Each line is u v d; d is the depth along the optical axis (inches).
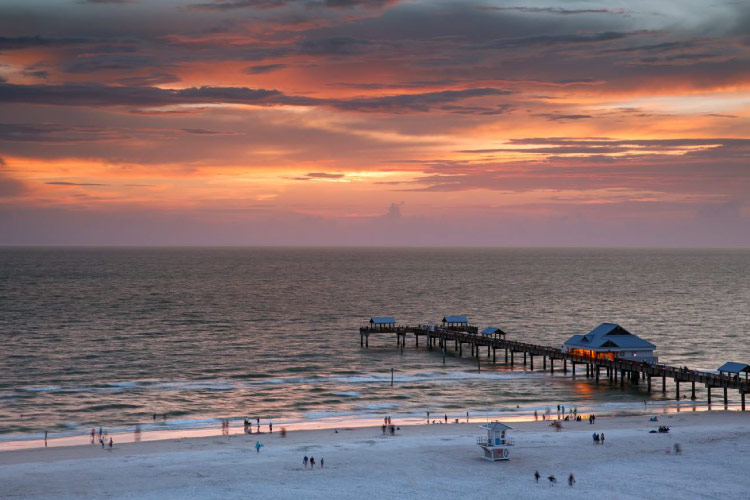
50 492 2564.0
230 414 3937.0
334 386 4699.8
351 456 3024.1
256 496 2529.5
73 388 4539.9
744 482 2674.7
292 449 3144.7
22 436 3444.9
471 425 3649.1
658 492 2564.0
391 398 4357.8
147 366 5329.7
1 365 5255.9
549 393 4520.2
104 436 3452.3
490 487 2625.5
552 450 3105.3
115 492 2566.4
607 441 3243.1
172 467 2869.1
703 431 3430.1
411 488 2613.2
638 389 4643.2
